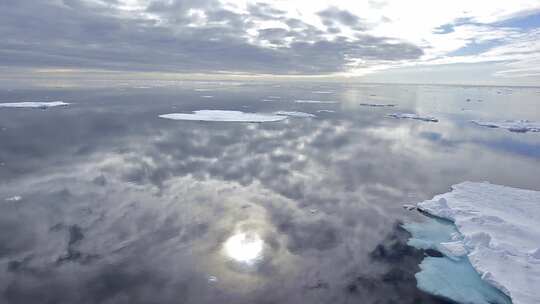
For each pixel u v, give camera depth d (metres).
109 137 44.25
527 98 151.00
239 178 29.69
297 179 29.84
